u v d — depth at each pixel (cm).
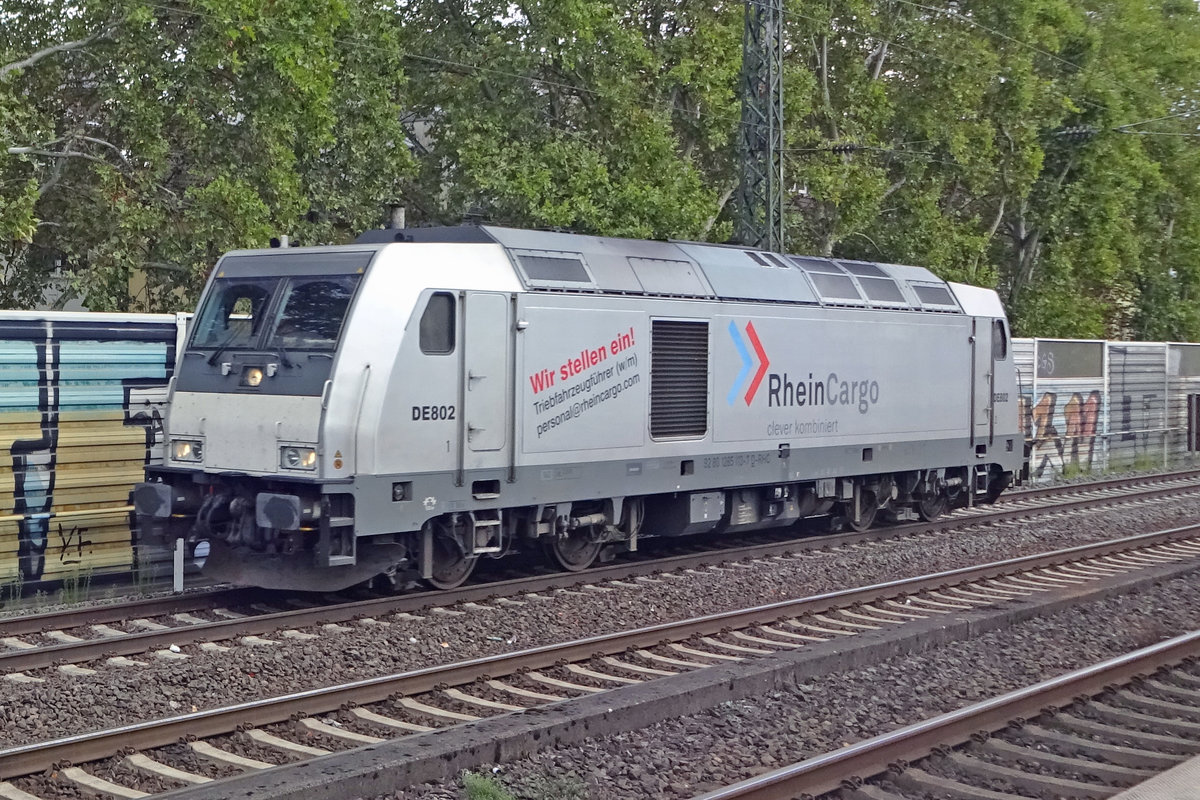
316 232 2025
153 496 1098
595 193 2228
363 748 644
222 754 676
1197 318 3900
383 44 2114
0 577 1128
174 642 926
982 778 675
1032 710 787
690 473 1307
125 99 1747
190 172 1867
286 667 865
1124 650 1000
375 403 1025
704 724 751
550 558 1273
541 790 629
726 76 2345
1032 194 3378
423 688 807
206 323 1136
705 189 2488
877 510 1641
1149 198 3619
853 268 1573
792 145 2656
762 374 1386
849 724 768
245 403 1070
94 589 1166
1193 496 2108
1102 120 3281
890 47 2905
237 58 1764
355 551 1027
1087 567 1380
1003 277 3634
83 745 654
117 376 1225
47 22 1802
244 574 1094
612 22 2247
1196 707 821
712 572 1298
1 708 740
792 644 987
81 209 1864
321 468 1003
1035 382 2362
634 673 887
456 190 2344
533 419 1145
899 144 3019
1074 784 668
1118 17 3544
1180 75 3769
